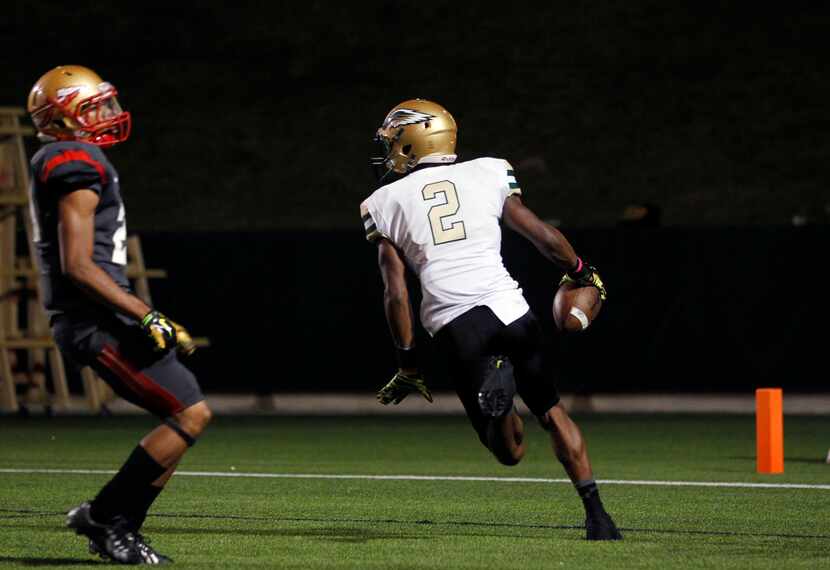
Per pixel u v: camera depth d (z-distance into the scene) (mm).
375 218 22281
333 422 57562
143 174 99688
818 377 64500
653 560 20500
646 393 64875
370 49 108750
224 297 67188
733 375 64812
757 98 102750
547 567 19766
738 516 26312
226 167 100312
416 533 23875
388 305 22156
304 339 66688
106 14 110688
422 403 67312
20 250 65188
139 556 19984
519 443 22094
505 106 103500
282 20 111250
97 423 57031
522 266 63781
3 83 103875
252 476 34906
